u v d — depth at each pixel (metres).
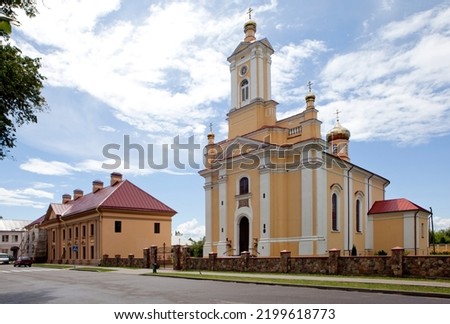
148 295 14.63
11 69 14.83
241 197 33.53
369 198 39.00
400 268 18.89
